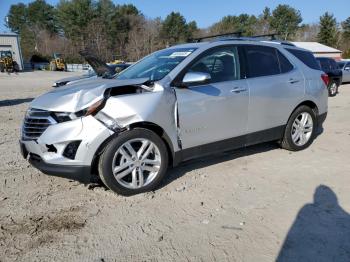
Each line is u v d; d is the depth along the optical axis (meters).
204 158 5.46
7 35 46.84
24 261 2.94
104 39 65.69
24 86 21.48
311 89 5.77
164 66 4.60
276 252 3.03
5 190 4.31
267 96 5.12
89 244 3.17
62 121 3.81
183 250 3.07
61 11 73.25
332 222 3.49
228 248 3.09
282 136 5.63
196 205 3.89
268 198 4.04
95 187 4.37
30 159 4.11
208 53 4.66
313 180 4.56
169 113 4.16
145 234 3.32
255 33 77.94
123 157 3.96
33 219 3.61
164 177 4.70
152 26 73.38
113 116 3.82
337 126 7.98
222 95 4.60
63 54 66.75
